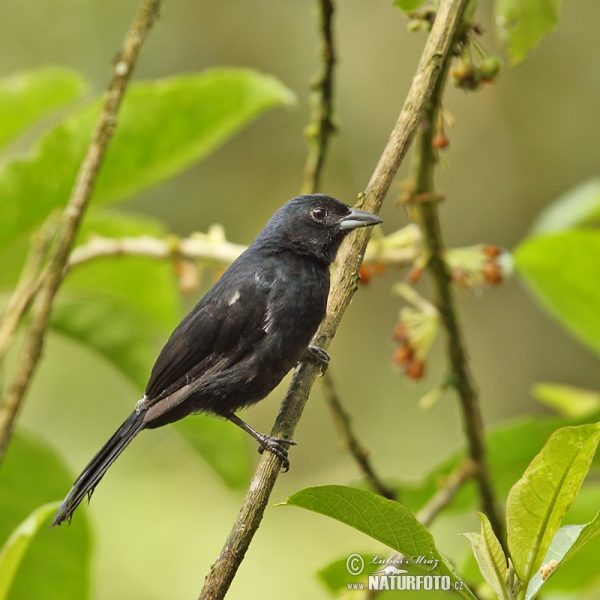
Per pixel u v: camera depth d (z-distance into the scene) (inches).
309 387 266.5
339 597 286.0
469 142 824.9
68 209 287.4
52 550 321.7
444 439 732.7
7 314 304.8
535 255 330.6
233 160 792.3
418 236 335.6
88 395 679.7
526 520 190.9
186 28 794.2
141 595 594.9
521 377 797.2
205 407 333.4
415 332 334.6
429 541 194.4
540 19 276.7
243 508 219.3
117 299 402.6
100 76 753.0
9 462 334.6
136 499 643.5
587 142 785.6
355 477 719.1
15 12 756.6
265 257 340.2
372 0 853.8
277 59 802.8
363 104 828.0
